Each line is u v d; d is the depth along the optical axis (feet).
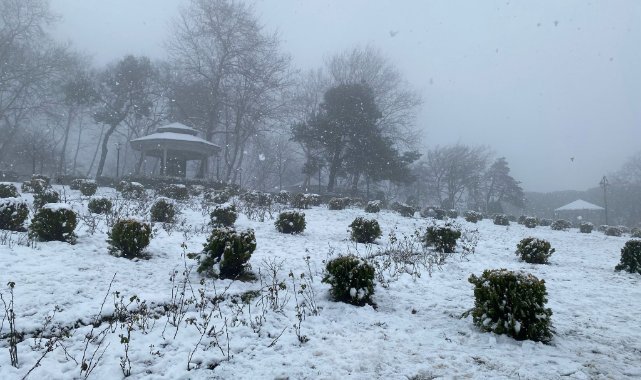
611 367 13.98
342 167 129.59
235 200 71.87
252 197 72.43
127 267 24.07
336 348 14.97
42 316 15.49
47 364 12.23
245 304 19.57
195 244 33.27
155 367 12.71
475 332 17.25
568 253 48.85
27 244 26.08
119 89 128.16
